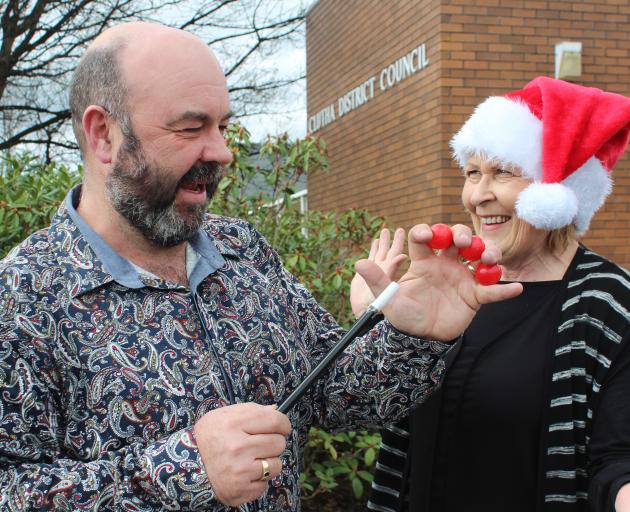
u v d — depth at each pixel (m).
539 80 1.79
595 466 1.54
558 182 1.70
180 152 1.22
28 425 1.13
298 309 1.57
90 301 1.22
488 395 1.69
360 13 8.05
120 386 1.18
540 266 1.80
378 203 7.68
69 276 1.22
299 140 3.77
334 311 3.56
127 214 1.25
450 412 1.72
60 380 1.18
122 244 1.31
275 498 1.33
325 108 9.39
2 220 3.17
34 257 1.23
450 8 6.07
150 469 1.10
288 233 3.66
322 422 1.54
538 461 1.62
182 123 1.22
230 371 1.30
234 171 3.57
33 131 10.11
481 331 1.77
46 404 1.16
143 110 1.21
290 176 3.87
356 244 4.21
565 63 6.12
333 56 9.02
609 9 6.34
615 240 6.37
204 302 1.34
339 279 3.35
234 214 3.61
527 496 1.64
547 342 1.67
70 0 9.28
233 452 1.08
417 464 1.76
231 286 1.39
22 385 1.13
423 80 6.47
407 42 6.81
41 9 9.23
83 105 1.28
